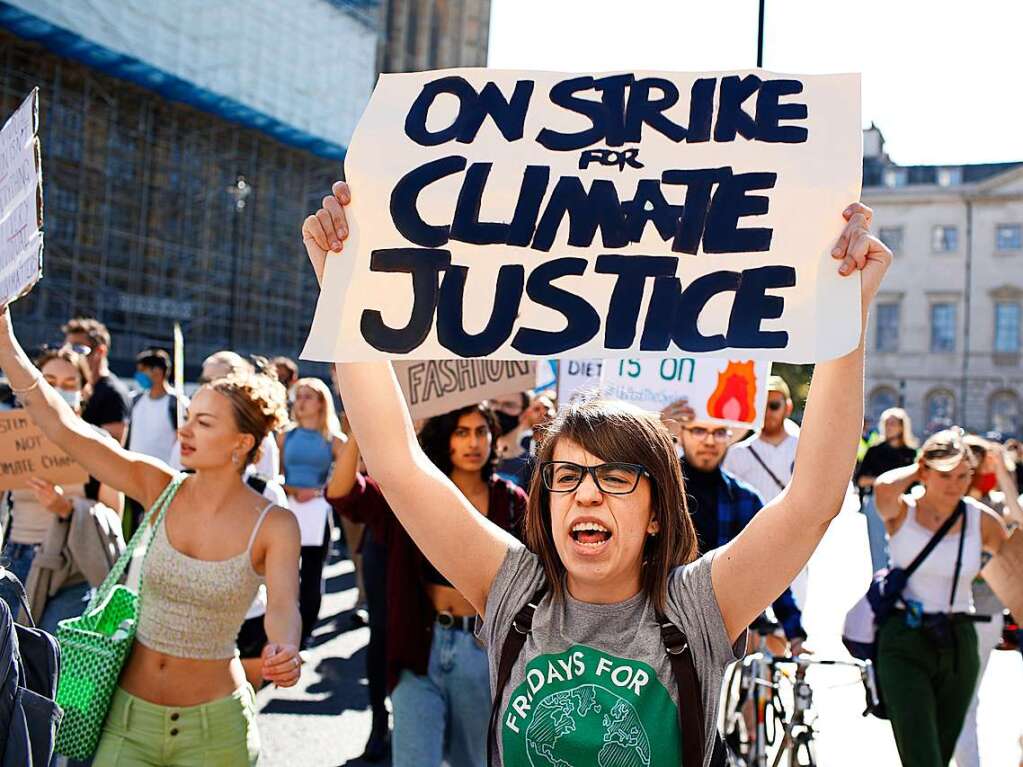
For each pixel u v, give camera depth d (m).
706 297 2.09
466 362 5.02
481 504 3.97
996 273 63.84
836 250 2.02
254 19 40.81
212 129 42.50
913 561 4.36
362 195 2.20
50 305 37.00
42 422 3.25
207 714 2.98
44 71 36.97
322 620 8.63
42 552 4.33
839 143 2.12
